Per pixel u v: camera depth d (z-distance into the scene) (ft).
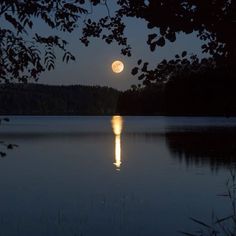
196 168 88.53
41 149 138.92
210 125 362.33
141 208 46.91
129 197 54.13
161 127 328.70
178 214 44.01
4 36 12.67
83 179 72.18
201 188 61.16
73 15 12.92
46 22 12.76
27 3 12.18
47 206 47.62
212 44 12.34
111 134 233.55
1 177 74.08
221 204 48.37
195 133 233.14
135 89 14.15
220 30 11.34
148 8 11.44
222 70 12.96
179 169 87.30
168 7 11.27
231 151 129.39
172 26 11.43
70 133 245.86
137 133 242.17
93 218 41.83
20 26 12.41
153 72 13.76
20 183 66.49
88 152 129.80
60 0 12.76
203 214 43.62
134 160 106.63
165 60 13.65
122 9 12.65
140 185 65.16
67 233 36.42
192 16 11.27
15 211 44.91
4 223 39.55
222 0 11.08
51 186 63.41
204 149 137.08
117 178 73.82
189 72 13.56
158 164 97.30
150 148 143.33
